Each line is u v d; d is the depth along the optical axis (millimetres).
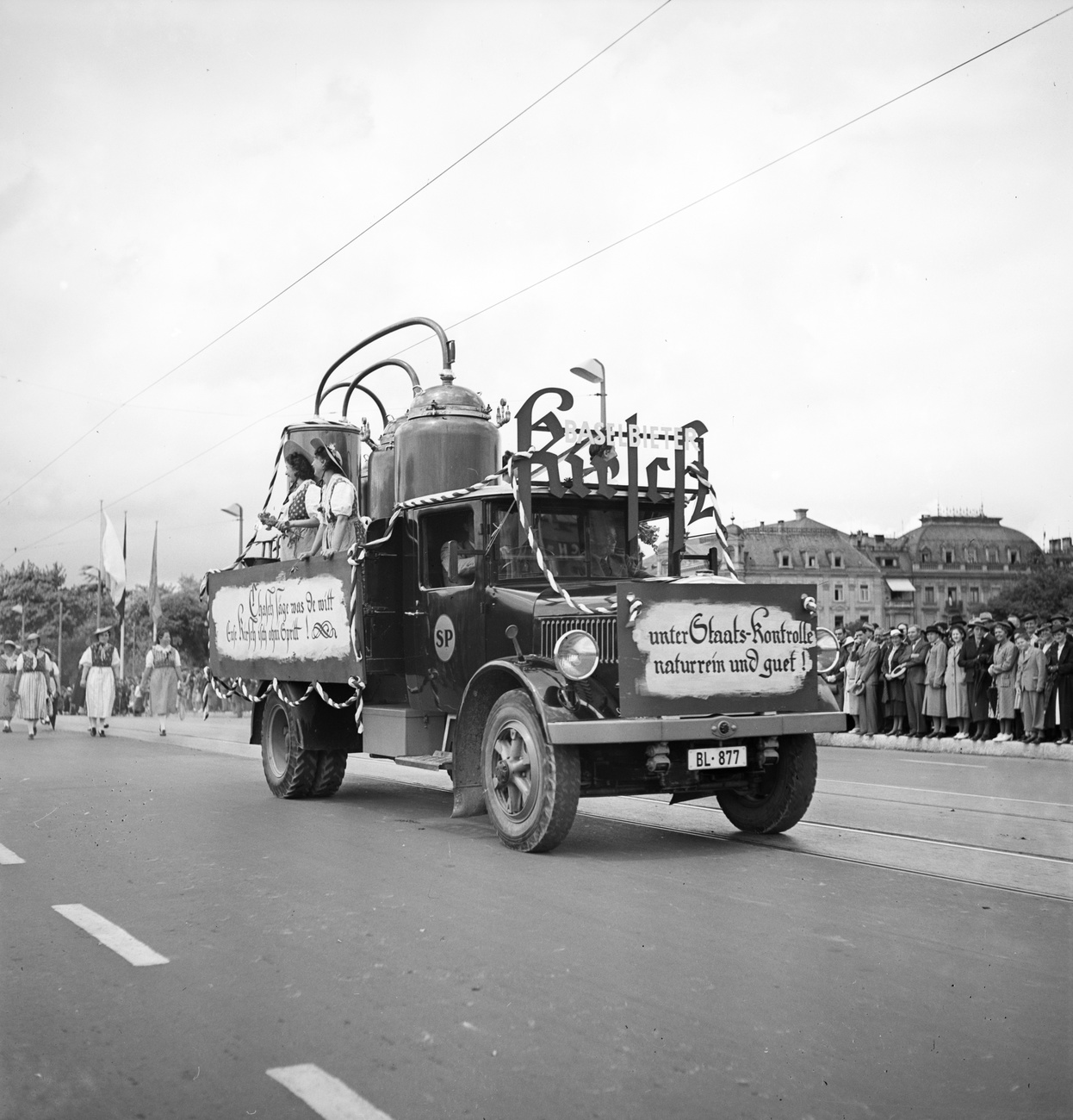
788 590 7598
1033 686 15164
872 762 14031
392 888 6094
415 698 8953
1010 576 114250
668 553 8680
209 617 11805
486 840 7750
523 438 7945
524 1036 3797
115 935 5121
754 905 5652
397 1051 3678
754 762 7652
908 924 5250
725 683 7316
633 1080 3436
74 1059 3641
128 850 7316
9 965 4664
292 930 5188
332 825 8461
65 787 11102
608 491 8359
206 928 5246
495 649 8086
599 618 7262
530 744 7168
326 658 9312
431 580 8773
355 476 10703
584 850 7305
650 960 4676
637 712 7039
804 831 8094
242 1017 4020
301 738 9945
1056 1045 3717
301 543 10391
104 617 90562
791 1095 3336
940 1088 3387
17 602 107812
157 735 20312
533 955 4766
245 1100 3316
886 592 109688
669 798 10266
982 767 13266
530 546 8156
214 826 8391
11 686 21953
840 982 4371
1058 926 5219
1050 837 7711
